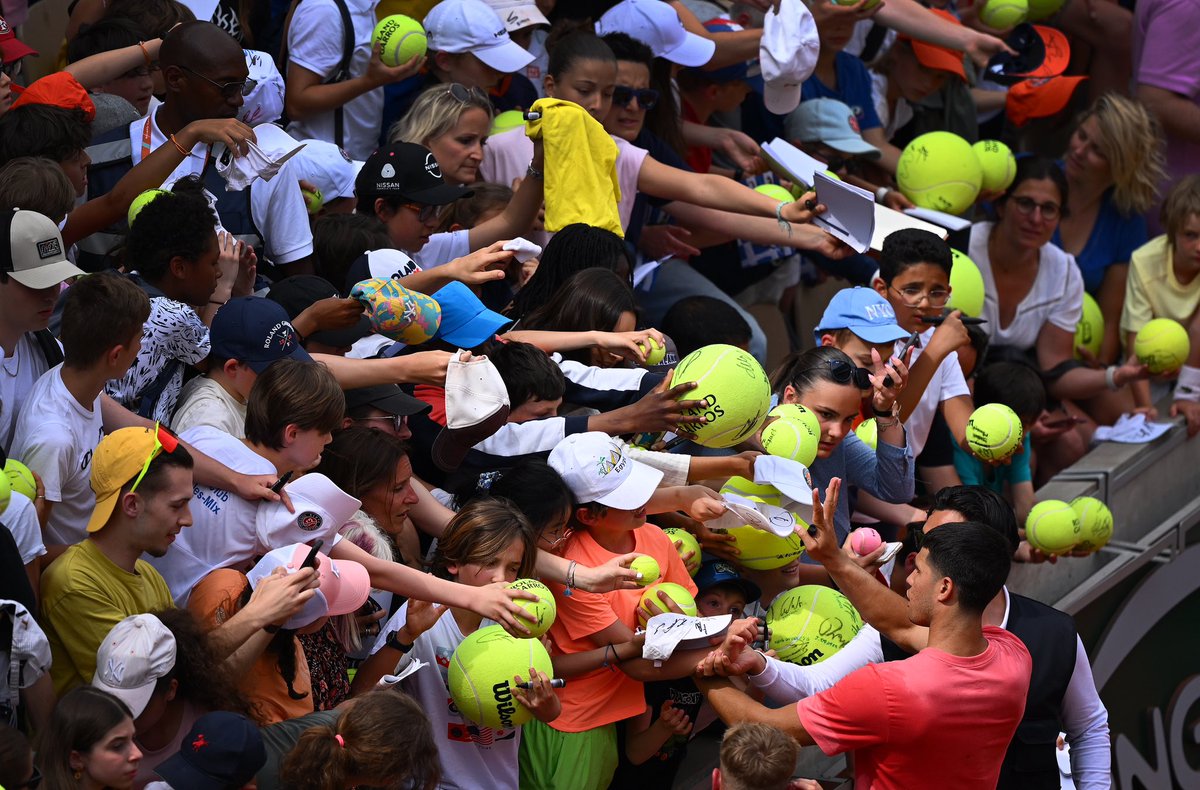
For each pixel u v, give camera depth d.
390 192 21.00
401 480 16.48
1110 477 28.00
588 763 17.36
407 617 15.78
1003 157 27.73
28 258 15.38
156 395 16.56
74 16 24.69
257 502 15.05
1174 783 28.38
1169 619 28.38
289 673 14.84
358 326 18.00
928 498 23.70
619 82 23.78
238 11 25.11
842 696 15.66
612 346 18.66
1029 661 16.31
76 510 15.37
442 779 16.27
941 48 29.73
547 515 17.02
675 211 24.91
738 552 18.73
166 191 18.17
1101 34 34.00
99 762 12.32
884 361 20.72
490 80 24.84
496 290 21.88
